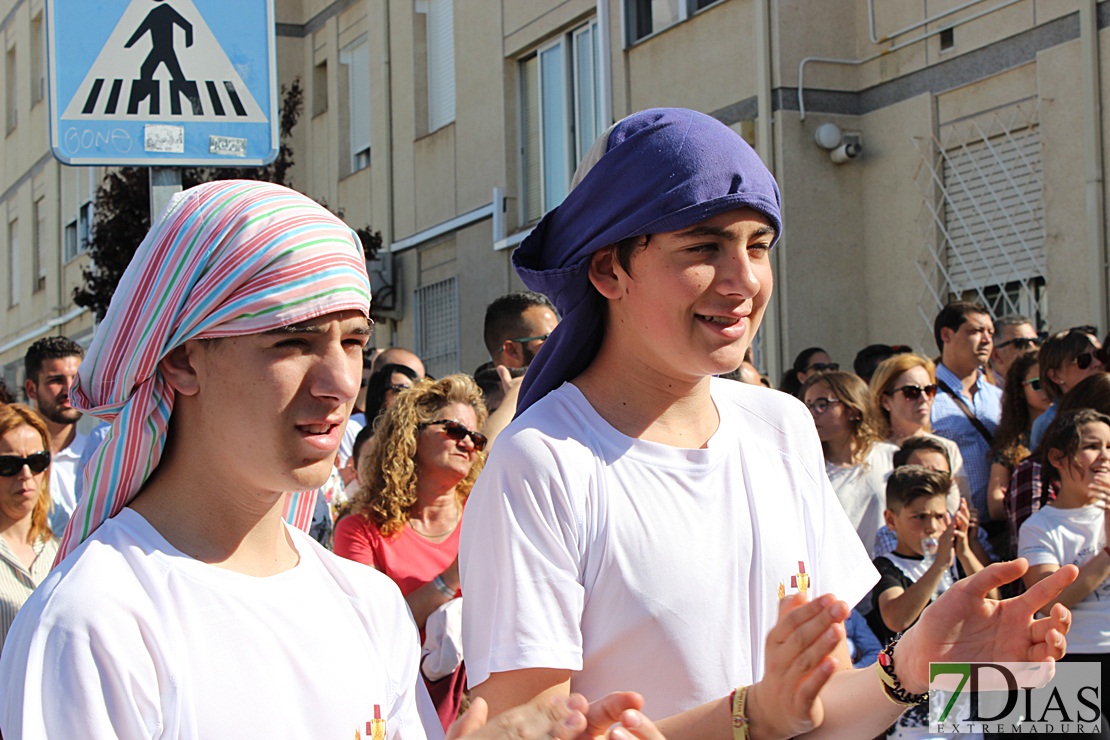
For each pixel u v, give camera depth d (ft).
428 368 42.27
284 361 5.18
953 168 26.71
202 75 12.79
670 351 6.35
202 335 5.14
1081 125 23.65
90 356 5.39
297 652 5.25
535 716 4.53
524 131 37.86
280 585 5.40
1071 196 23.89
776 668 5.48
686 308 6.27
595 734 4.71
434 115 42.70
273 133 13.03
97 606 4.76
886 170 28.35
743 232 6.31
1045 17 24.43
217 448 5.24
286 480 5.22
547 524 6.08
